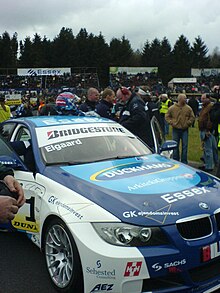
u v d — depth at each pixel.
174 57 90.56
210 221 3.26
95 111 7.34
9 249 4.48
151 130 6.84
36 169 4.18
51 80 58.94
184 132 9.29
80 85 59.56
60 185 3.72
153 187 3.56
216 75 64.69
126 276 2.96
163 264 3.00
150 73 62.00
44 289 3.60
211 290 3.23
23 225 4.20
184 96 9.12
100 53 83.94
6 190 2.11
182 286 3.10
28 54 86.25
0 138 4.42
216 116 7.71
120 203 3.27
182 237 3.11
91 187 3.57
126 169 4.05
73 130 4.80
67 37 86.81
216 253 3.21
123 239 3.03
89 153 4.49
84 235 3.13
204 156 8.72
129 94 6.84
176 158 9.40
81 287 3.24
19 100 25.09
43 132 4.68
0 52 84.12
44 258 3.89
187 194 3.47
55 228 3.54
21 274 3.89
